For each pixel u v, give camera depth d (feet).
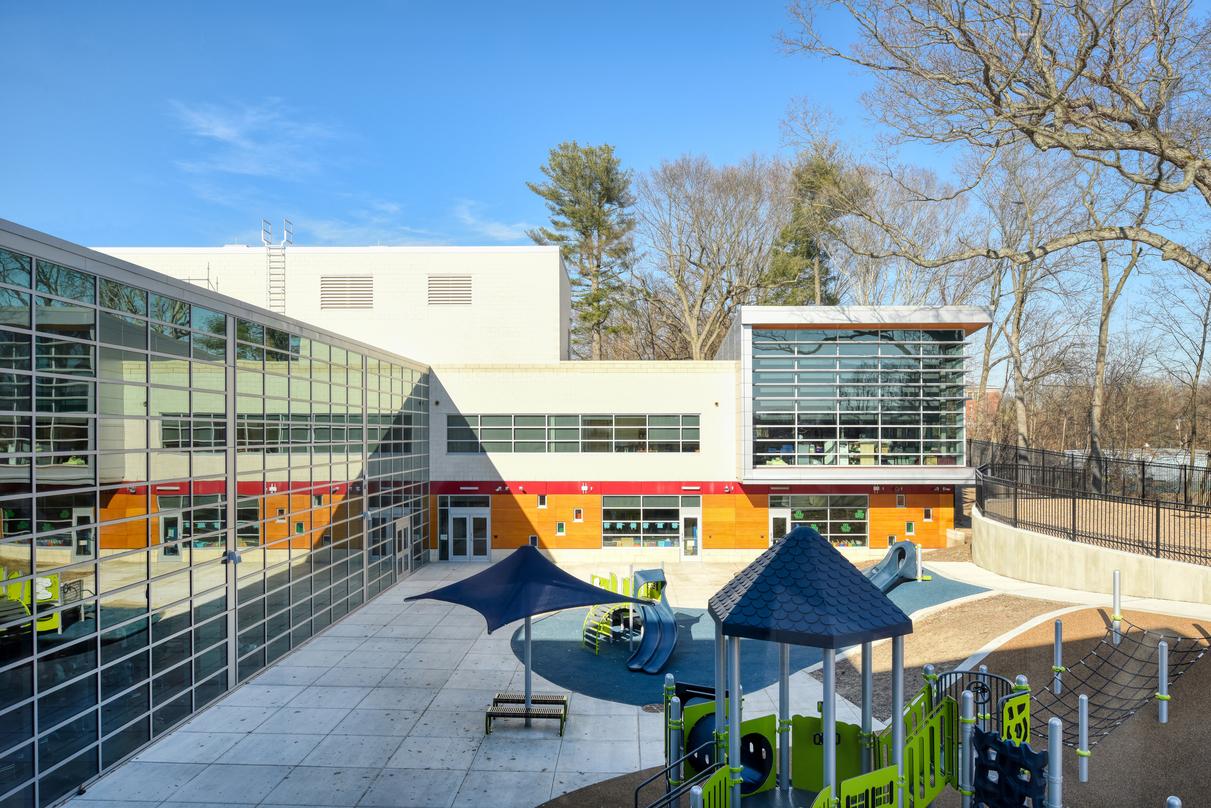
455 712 46.78
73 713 36.50
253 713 46.73
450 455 101.76
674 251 164.04
